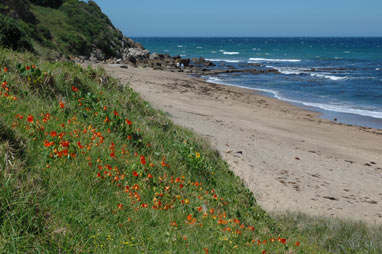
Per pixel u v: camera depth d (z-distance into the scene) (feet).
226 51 458.91
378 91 130.41
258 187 35.55
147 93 83.97
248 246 18.39
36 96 24.61
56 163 16.89
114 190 17.88
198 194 23.61
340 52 428.56
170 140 32.40
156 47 568.82
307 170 44.14
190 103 81.20
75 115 24.62
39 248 11.29
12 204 12.07
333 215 32.17
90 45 179.93
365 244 25.12
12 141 15.62
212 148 39.06
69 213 13.78
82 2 228.84
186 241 16.02
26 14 144.77
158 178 21.99
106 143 22.21
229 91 117.19
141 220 16.31
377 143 65.72
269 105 97.60
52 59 74.02
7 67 26.76
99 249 12.67
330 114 91.25
